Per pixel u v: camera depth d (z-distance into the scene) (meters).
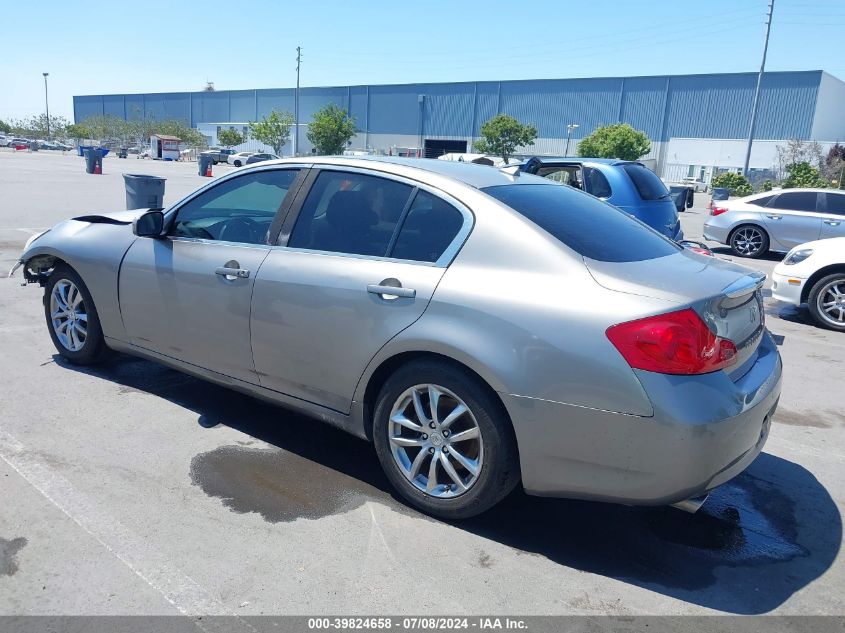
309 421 4.47
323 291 3.54
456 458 3.24
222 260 4.01
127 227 4.73
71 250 4.84
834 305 8.11
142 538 3.10
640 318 2.78
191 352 4.26
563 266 3.05
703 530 3.44
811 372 6.32
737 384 3.00
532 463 3.02
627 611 2.78
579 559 3.13
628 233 3.68
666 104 64.38
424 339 3.18
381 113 78.44
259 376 3.94
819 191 13.77
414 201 3.53
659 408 2.73
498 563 3.06
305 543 3.12
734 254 14.73
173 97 100.19
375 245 3.54
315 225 3.78
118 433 4.14
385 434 3.45
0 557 2.92
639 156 59.50
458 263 3.25
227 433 4.22
